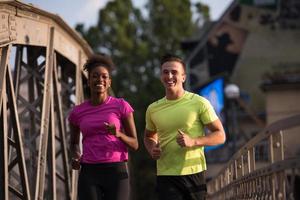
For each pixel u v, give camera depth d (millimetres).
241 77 34625
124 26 51031
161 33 51812
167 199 5859
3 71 7359
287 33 34562
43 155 8555
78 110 6004
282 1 34750
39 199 8391
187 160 5840
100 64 5969
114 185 5859
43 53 9367
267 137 6434
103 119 5887
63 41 9859
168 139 5867
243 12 35094
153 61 51250
